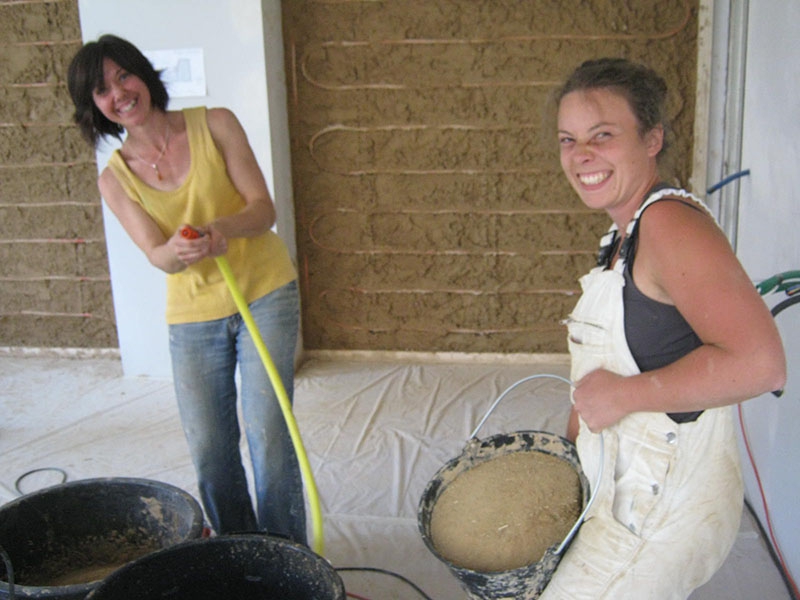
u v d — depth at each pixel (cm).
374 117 374
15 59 385
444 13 358
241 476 206
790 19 209
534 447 147
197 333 190
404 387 365
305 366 401
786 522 203
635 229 113
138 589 140
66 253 410
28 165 399
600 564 122
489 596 124
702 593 200
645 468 120
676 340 113
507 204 377
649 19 346
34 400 363
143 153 183
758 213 237
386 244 391
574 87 119
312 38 368
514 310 391
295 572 143
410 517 246
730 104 319
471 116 368
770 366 96
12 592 137
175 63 345
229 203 189
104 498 187
